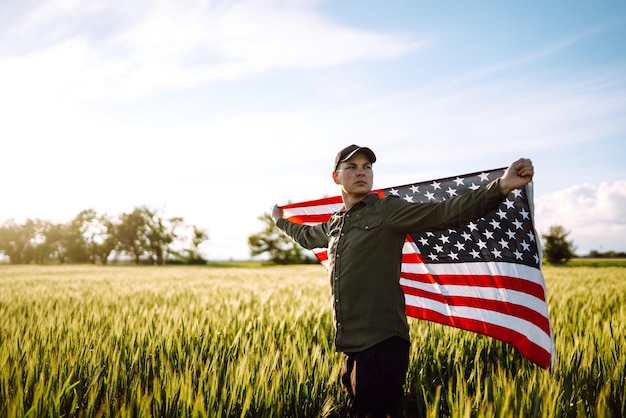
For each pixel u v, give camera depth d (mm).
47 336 4957
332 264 2824
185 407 2822
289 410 3184
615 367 3549
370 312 2578
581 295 10852
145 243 97438
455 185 3373
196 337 5086
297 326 5996
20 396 2756
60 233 115000
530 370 3777
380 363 2490
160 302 10117
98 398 3217
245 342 4762
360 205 2826
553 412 2633
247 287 15438
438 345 4676
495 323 3533
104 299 10812
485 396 2846
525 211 3223
